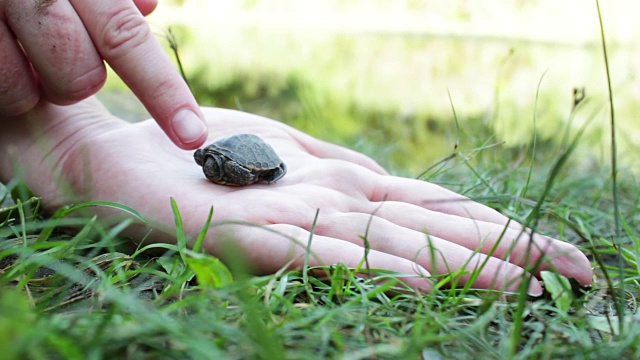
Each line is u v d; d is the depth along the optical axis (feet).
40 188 0.99
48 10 0.89
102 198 0.93
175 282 0.75
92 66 0.93
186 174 0.97
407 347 0.62
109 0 0.89
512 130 1.89
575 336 0.69
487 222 0.92
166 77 0.91
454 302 0.74
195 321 0.62
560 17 4.49
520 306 0.65
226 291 0.65
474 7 4.90
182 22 4.81
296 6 5.58
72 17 0.90
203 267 0.69
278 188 0.96
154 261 0.86
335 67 3.49
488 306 0.72
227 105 2.49
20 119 1.05
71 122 1.06
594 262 0.97
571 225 0.78
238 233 0.82
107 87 2.73
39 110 1.06
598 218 1.16
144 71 0.91
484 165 1.37
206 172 0.94
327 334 0.64
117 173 0.94
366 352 0.61
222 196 0.90
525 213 1.11
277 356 0.57
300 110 2.38
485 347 0.66
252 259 0.81
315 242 0.82
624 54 3.39
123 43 0.90
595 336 0.72
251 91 2.73
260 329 0.57
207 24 4.83
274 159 0.98
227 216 0.86
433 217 0.92
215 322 0.63
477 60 3.57
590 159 1.68
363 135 2.01
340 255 0.81
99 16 0.89
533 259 0.83
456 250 0.84
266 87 2.81
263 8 5.53
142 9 1.04
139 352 0.60
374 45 4.16
